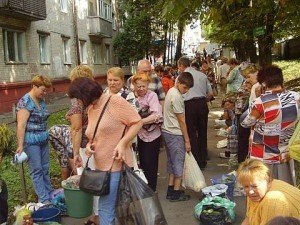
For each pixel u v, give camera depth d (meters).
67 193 4.40
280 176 3.84
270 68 3.82
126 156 3.60
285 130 3.79
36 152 5.08
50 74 22.09
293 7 6.73
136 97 5.20
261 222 2.64
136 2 30.50
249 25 9.03
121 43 32.06
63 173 5.62
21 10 17.20
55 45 22.97
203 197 5.30
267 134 3.81
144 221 3.48
